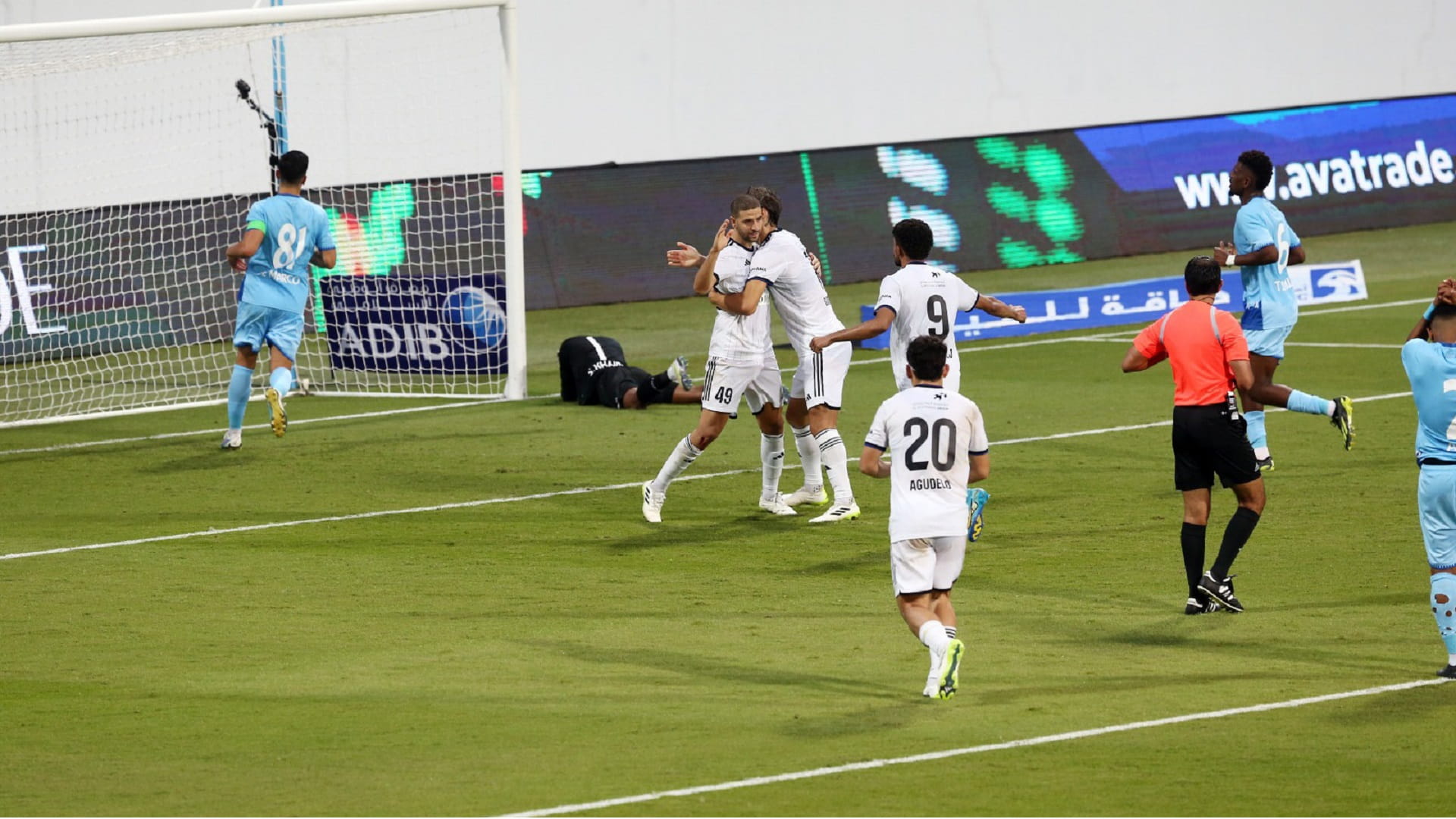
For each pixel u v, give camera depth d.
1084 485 36.16
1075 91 84.81
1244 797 17.53
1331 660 23.31
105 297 58.19
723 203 71.38
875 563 30.00
